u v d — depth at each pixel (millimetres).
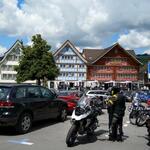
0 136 12070
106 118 18922
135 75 89625
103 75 88438
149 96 40406
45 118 14414
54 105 15156
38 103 13664
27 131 12938
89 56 93375
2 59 85125
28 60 63875
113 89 11500
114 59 88875
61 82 85875
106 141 11320
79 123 10492
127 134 13070
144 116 15461
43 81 65000
